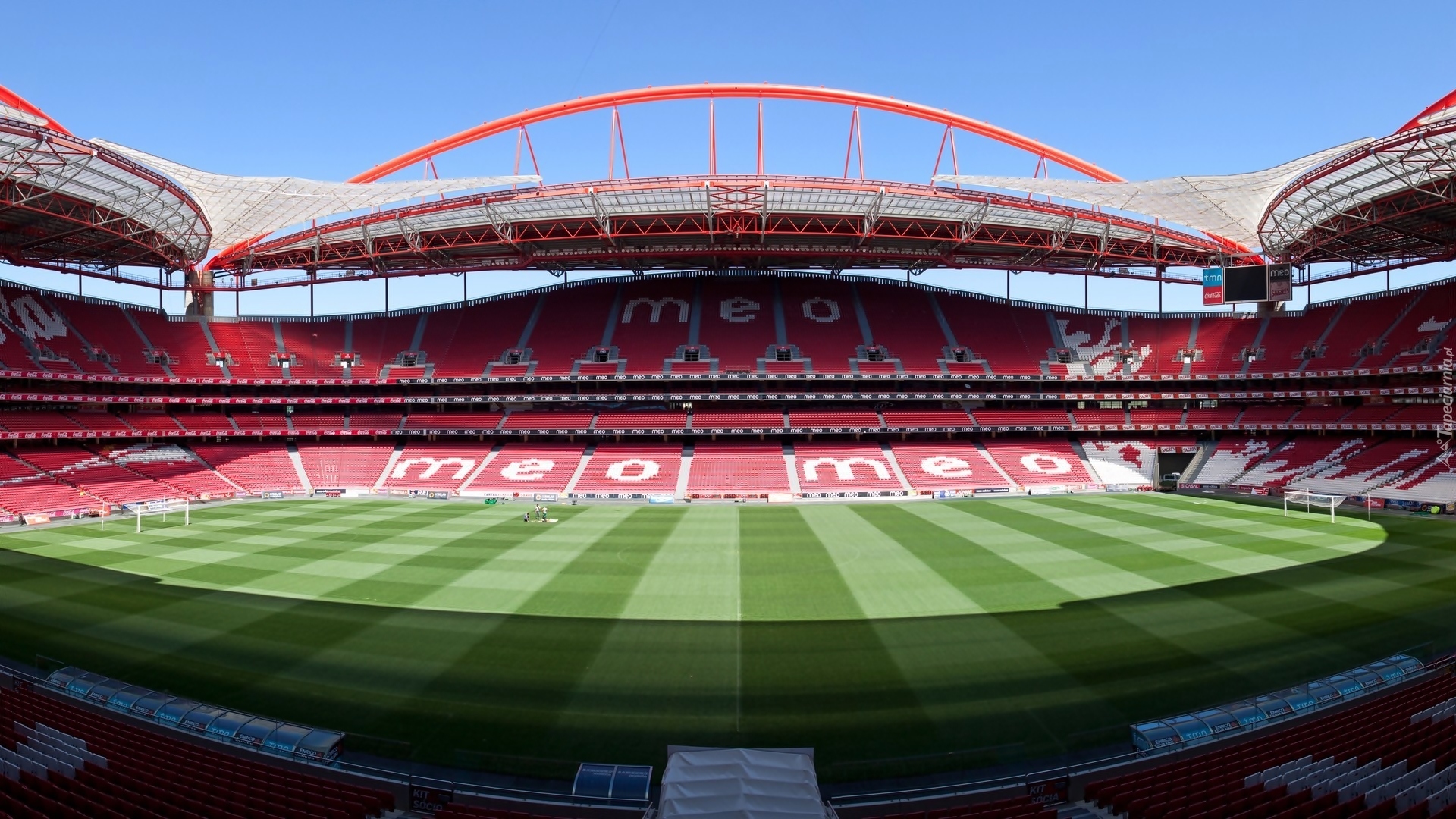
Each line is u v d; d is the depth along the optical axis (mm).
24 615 26094
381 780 14555
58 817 11156
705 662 21766
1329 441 63000
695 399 68875
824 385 71750
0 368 55156
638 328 74938
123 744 15180
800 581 31094
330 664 21516
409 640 23625
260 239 58500
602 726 17672
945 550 37375
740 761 12109
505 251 66125
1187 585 29672
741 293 79375
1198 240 59938
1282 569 32438
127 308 69562
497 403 72812
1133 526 44406
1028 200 52250
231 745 16094
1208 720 16531
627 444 68688
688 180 49469
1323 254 62750
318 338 75500
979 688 19750
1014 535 41312
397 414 72375
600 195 51594
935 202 52438
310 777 14250
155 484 57406
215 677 20531
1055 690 19531
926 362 71750
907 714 18250
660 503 57844
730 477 61875
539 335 75062
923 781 15234
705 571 33062
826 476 62062
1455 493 49438
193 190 51156
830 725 17688
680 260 73062
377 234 59750
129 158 39281
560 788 15008
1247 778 13164
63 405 61094
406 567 33812
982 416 70938
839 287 81250
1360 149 38562
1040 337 75875
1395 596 27766
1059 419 70812
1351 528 43125
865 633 24219
